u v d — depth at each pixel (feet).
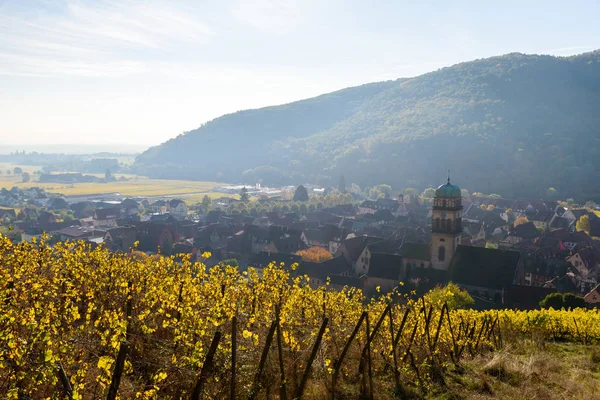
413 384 78.48
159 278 67.82
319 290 86.33
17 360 39.88
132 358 56.39
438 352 89.61
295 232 446.19
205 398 52.47
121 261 78.89
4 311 43.32
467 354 98.43
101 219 609.01
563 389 79.56
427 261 300.61
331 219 578.66
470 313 130.41
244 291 70.38
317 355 72.69
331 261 334.24
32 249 70.59
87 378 48.65
